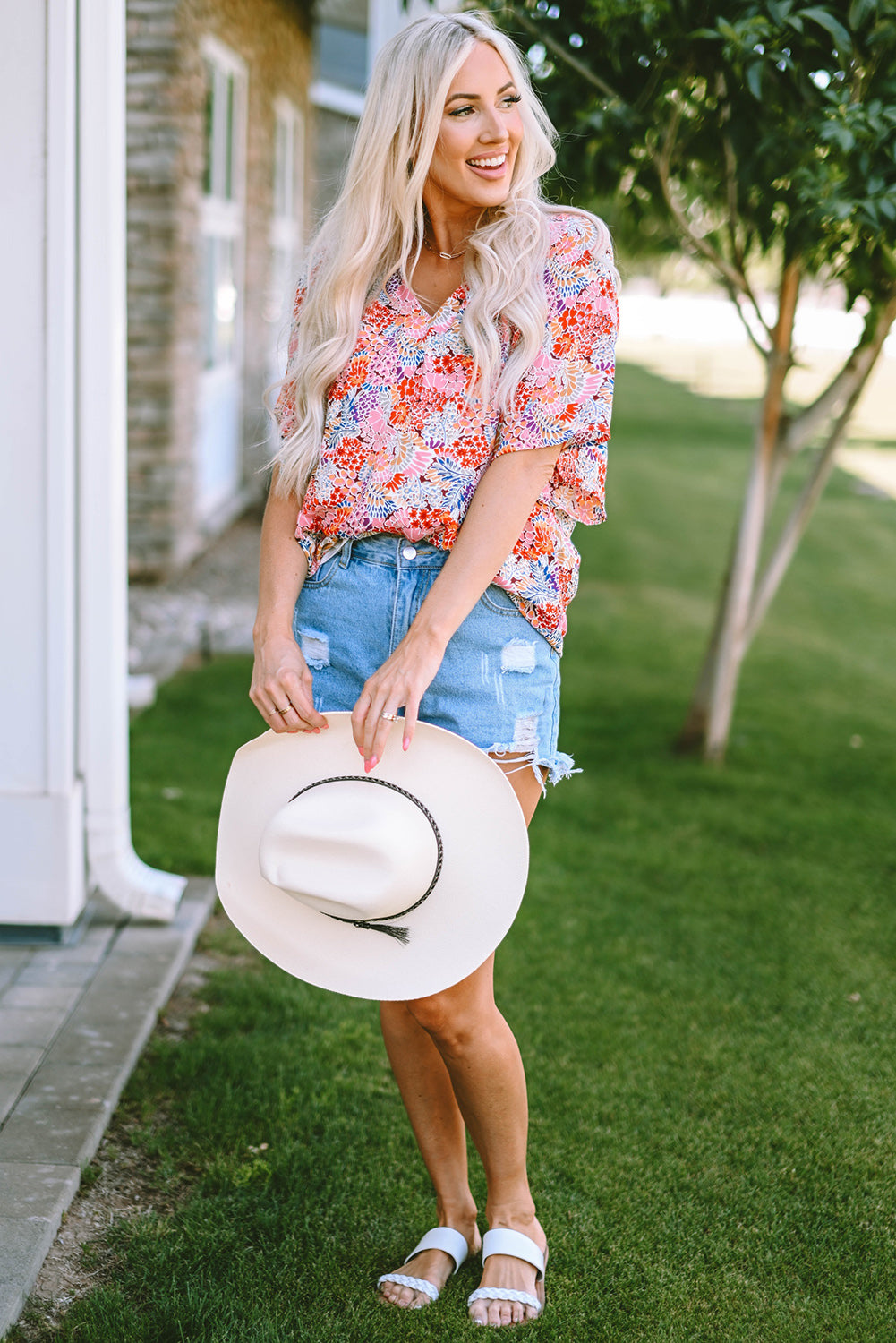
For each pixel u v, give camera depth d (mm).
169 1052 2529
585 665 6348
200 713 5113
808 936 3314
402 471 1674
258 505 9664
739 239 4402
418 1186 2156
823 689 6117
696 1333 1832
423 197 1704
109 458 2779
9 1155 2102
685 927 3342
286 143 10727
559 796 4422
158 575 7105
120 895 3025
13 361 2670
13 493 2715
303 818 1620
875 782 4738
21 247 2635
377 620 1724
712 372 29562
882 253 3607
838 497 12688
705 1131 2359
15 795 2818
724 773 4746
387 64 1651
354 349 1705
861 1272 1978
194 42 6695
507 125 1621
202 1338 1757
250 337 9375
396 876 1616
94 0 2598
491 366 1638
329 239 1751
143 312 6707
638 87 3592
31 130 2594
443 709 1721
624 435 17125
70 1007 2623
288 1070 2498
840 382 4398
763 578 4793
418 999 1731
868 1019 2854
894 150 3025
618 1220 2086
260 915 1787
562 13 3512
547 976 3006
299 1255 1961
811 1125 2396
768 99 3268
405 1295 1858
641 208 4160
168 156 6465
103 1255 1938
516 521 1646
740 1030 2777
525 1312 1831
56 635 2764
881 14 2965
